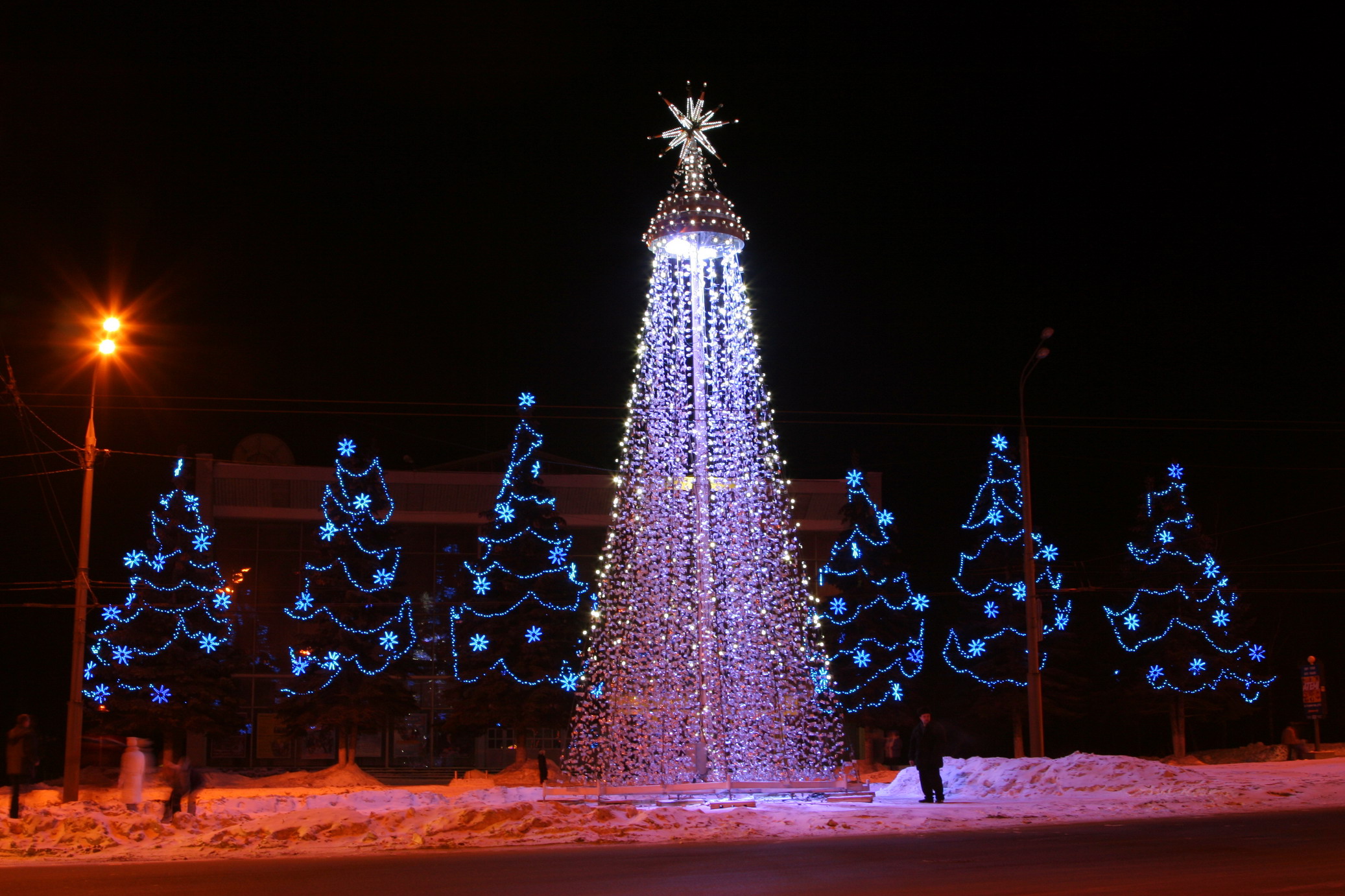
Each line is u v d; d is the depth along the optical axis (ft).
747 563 75.05
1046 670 140.36
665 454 76.18
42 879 41.14
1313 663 117.80
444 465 159.63
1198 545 141.79
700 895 33.47
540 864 41.75
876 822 55.47
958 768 82.12
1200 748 162.20
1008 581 143.33
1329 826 49.08
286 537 150.10
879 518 139.74
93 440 80.94
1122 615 143.43
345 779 123.03
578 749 80.84
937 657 164.14
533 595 127.95
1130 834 47.57
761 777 74.33
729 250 78.48
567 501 155.43
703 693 73.26
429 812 56.65
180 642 127.54
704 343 77.97
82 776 120.37
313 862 44.45
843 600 138.51
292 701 131.64
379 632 130.41
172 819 59.47
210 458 146.92
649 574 75.20
